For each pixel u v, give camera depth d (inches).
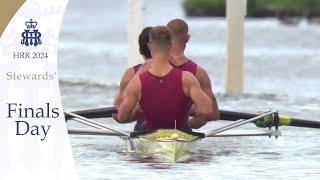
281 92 2679.6
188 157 1418.6
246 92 2578.7
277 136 1587.1
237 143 1584.6
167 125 1427.2
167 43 1401.3
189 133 1416.1
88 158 1422.2
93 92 2544.3
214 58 4335.6
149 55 1509.6
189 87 1409.9
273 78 3324.3
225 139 1622.8
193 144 1435.8
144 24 2269.9
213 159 1423.5
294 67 3850.9
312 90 2790.4
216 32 7278.5
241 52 2433.6
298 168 1358.3
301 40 6363.2
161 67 1411.2
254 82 3132.4
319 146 1569.9
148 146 1423.5
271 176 1295.5
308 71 3651.6
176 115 1421.0
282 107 2225.6
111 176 1283.2
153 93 1412.4
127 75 1517.0
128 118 1429.6
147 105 1417.3
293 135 1696.6
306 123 1595.7
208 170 1331.2
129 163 1379.2
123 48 5182.1
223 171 1326.3
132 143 1461.6
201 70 1485.0
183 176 1285.7
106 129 1513.3
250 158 1438.2
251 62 4153.5
